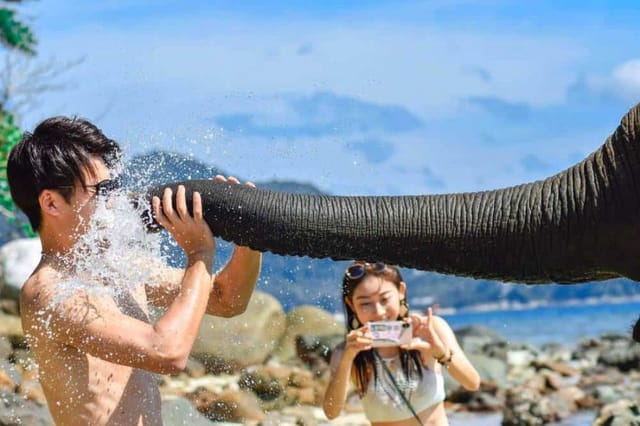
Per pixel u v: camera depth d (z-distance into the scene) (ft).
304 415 37.55
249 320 47.44
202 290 17.54
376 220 17.10
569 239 17.16
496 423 38.14
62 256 18.21
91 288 17.85
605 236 17.08
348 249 17.07
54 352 18.04
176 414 32.40
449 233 17.13
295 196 17.37
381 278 24.39
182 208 17.43
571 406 39.37
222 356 46.06
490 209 17.31
